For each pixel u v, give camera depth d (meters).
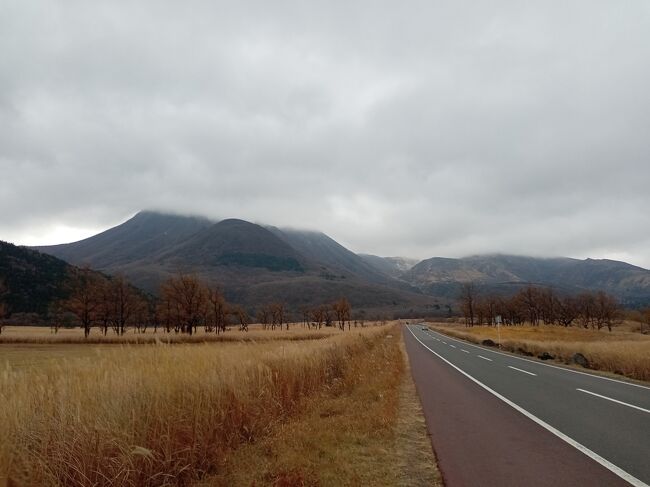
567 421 8.95
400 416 9.68
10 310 65.19
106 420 5.36
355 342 22.66
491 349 34.78
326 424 8.24
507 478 5.67
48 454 4.90
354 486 5.29
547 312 82.88
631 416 9.41
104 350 8.80
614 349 21.14
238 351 10.44
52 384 5.74
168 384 6.66
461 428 8.52
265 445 6.97
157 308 67.38
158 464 5.57
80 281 55.12
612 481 5.48
